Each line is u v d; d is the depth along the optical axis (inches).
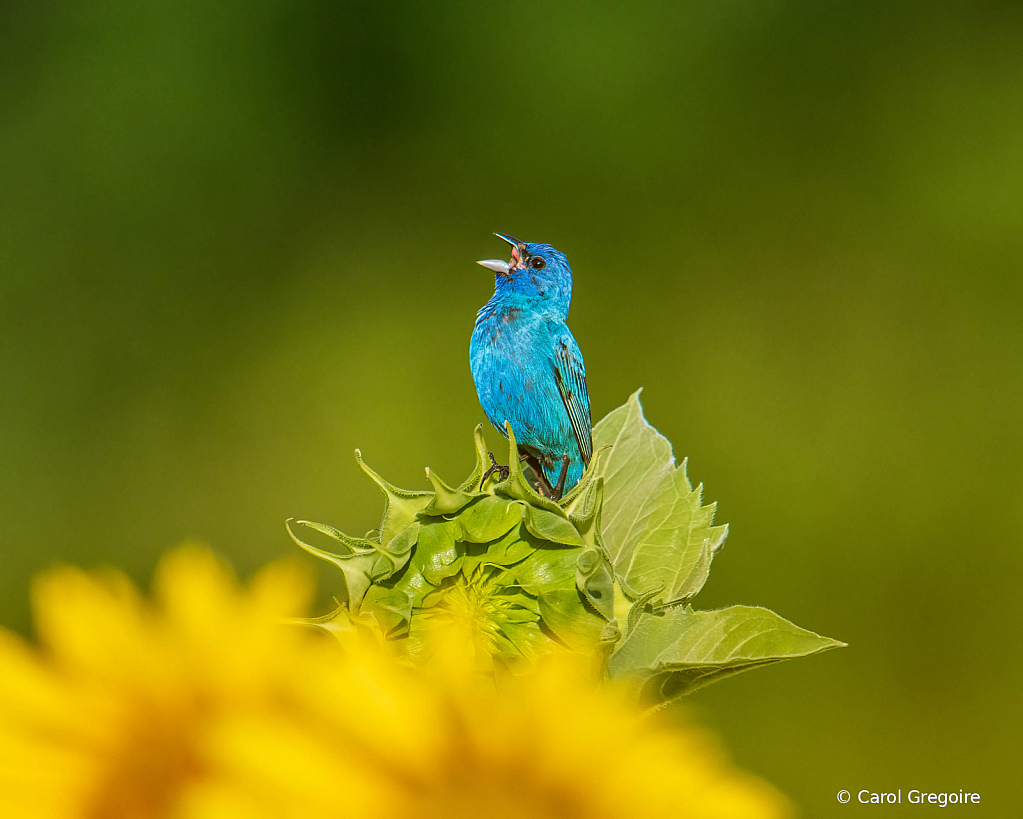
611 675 88.0
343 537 91.9
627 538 123.9
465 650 88.8
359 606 89.4
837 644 83.7
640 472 127.4
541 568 89.5
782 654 85.0
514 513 91.2
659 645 88.1
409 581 89.7
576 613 87.5
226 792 23.5
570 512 93.3
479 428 99.0
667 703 87.5
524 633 88.6
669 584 119.8
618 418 131.7
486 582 90.4
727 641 85.6
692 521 122.6
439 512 92.4
